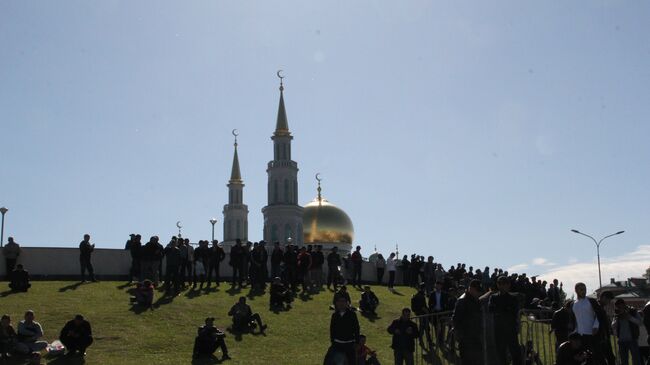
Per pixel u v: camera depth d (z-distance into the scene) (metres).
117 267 50.16
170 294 42.12
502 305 21.27
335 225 112.62
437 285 35.16
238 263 46.31
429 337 29.25
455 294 35.22
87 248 45.25
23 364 28.19
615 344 27.55
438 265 56.12
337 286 49.12
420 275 56.22
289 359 30.77
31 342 29.78
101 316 35.78
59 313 35.72
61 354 29.75
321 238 112.06
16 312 35.44
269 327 36.38
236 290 44.97
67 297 39.44
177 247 43.97
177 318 36.69
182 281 44.50
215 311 38.75
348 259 54.97
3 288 41.50
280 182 121.62
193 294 42.59
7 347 28.86
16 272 40.72
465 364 20.97
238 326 35.47
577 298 23.28
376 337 36.41
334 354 21.30
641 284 119.12
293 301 43.34
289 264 46.38
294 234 118.69
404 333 27.83
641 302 90.56
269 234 119.19
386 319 40.94
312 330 36.44
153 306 38.69
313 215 113.19
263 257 46.12
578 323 22.91
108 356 30.00
